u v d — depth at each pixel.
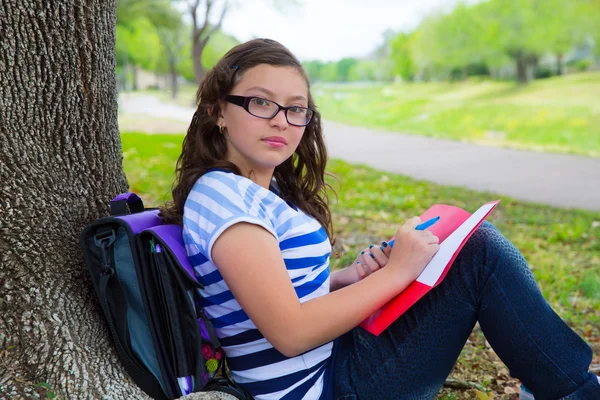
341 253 4.83
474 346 3.17
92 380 1.85
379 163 12.91
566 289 4.21
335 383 1.89
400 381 1.86
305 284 1.84
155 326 1.74
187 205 1.79
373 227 6.14
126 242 1.76
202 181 1.82
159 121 23.09
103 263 1.77
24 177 2.02
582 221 6.85
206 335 1.81
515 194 9.25
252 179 1.97
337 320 1.68
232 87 1.89
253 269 1.62
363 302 1.73
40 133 2.07
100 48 2.18
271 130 1.87
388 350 1.88
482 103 25.45
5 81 1.97
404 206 7.57
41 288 2.01
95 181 2.23
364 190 8.74
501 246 1.87
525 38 29.25
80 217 2.17
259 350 1.82
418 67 35.41
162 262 1.70
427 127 21.98
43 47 2.02
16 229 2.00
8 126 1.99
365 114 27.78
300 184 2.30
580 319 3.68
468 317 1.89
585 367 1.86
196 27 29.08
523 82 29.14
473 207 7.80
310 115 1.96
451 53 33.09
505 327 1.86
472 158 13.91
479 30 31.50
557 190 9.65
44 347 1.92
